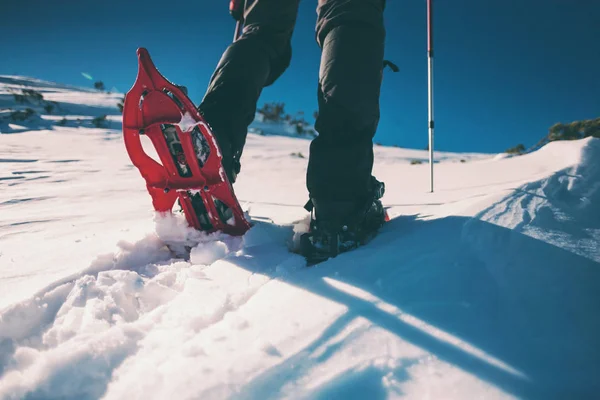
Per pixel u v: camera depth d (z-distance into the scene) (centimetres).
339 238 126
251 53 150
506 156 479
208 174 134
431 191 246
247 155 862
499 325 80
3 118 1472
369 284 98
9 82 3147
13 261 137
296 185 360
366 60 124
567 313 83
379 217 150
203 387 67
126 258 131
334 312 87
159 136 131
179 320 89
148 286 107
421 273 101
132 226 190
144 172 137
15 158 620
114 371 75
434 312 85
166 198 140
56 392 71
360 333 79
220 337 81
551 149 329
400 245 120
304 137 2361
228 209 141
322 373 69
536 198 153
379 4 131
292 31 165
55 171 493
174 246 141
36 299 98
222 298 99
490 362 70
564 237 119
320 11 134
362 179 126
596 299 87
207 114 139
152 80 122
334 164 124
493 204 146
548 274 97
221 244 130
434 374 68
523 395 62
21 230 192
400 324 82
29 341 86
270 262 120
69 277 115
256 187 348
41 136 1050
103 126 1540
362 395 64
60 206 266
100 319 92
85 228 191
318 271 108
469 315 84
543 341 75
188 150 129
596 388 63
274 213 206
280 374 69
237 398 65
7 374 76
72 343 82
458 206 157
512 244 112
